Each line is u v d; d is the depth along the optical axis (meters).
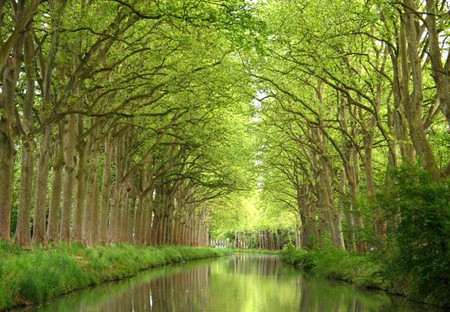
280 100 29.31
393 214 18.39
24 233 20.55
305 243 57.69
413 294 18.97
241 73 27.11
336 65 23.84
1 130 19.38
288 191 60.47
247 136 42.62
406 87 18.83
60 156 25.08
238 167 47.94
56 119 21.02
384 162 39.75
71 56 21.83
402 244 17.05
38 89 25.06
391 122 25.27
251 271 39.75
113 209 36.22
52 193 25.02
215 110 34.03
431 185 16.56
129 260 31.09
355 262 27.64
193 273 34.78
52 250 21.53
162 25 24.34
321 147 32.00
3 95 19.36
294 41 24.67
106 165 33.56
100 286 22.97
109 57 23.44
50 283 18.17
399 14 18.44
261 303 18.66
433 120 21.14
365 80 24.00
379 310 16.62
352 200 27.23
